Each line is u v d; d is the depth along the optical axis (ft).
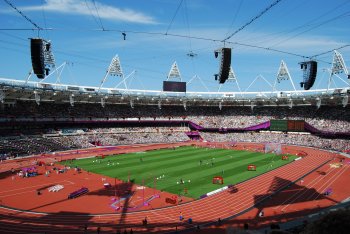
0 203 137.80
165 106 427.33
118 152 294.66
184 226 111.04
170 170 208.03
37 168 215.92
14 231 106.01
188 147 336.70
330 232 52.85
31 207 132.26
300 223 109.29
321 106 370.73
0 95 258.78
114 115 374.22
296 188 161.99
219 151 303.48
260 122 394.73
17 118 295.07
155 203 137.39
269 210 127.13
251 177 187.11
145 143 365.20
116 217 120.57
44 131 315.37
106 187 163.53
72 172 202.39
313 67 100.42
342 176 188.55
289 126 355.36
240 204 135.54
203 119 425.28
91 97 343.67
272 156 270.46
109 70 357.20
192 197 146.10
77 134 337.31
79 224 112.88
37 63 80.53
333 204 133.49
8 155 253.85
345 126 325.01
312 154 280.31
